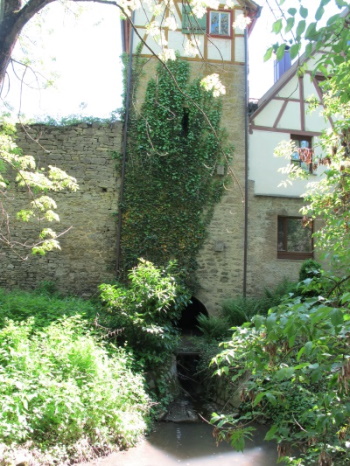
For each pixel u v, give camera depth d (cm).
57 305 821
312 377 214
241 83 1213
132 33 1175
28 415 468
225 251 1141
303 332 209
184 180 1138
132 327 730
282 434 282
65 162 1123
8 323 618
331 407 235
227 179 1158
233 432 261
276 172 1190
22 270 1088
